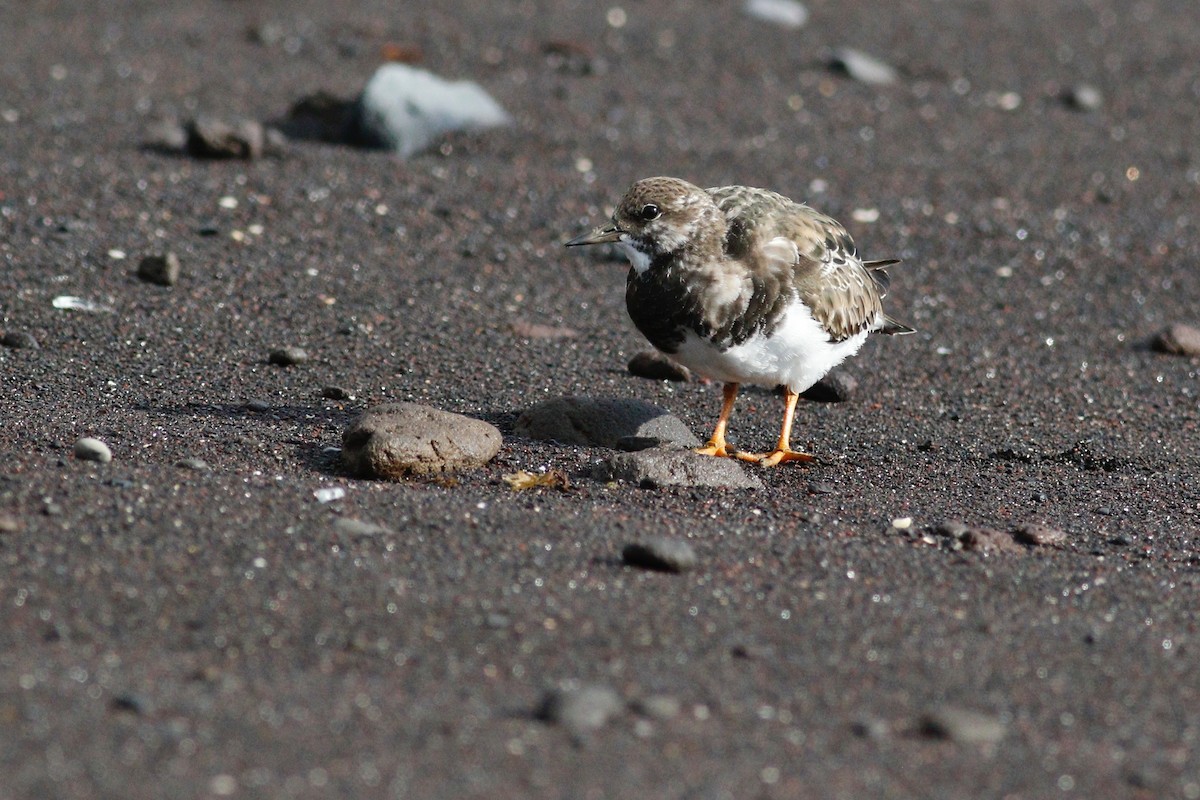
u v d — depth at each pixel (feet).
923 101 74.18
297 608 25.79
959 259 55.98
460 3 85.15
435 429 34.30
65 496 29.60
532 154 63.00
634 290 35.78
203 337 43.47
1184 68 80.74
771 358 35.63
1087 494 36.47
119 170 56.90
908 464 38.14
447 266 51.70
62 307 44.50
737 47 80.18
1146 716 23.98
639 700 23.21
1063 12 90.79
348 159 60.64
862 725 22.88
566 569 28.30
